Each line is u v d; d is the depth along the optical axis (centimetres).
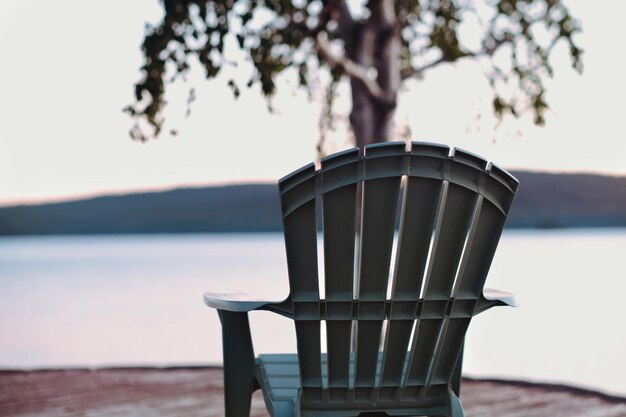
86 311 788
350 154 158
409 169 161
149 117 342
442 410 183
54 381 413
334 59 373
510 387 389
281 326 664
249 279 955
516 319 677
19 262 1395
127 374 431
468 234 168
